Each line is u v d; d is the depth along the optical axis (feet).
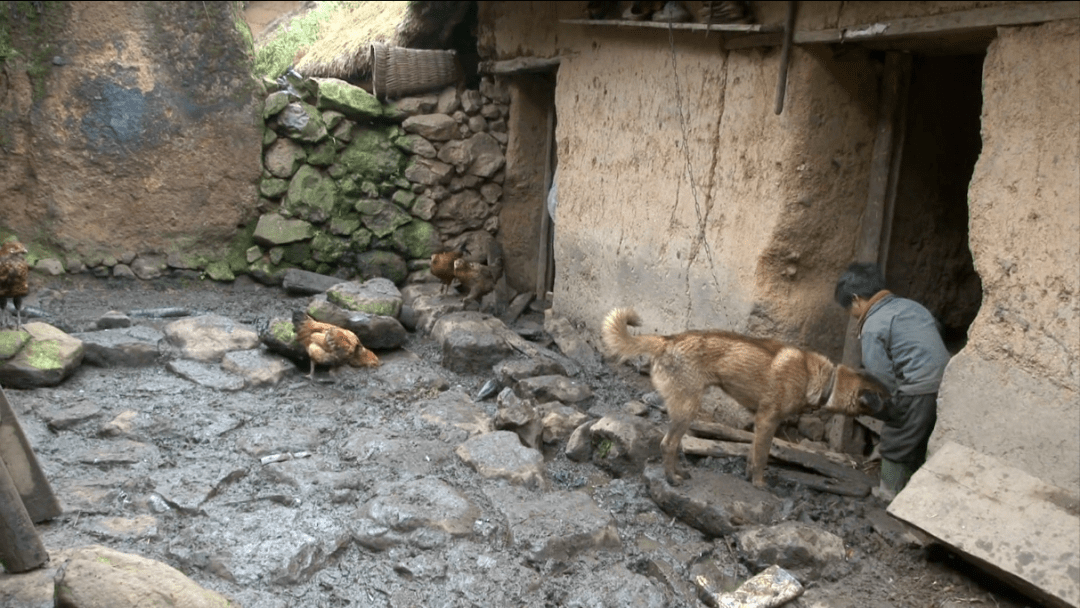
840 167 11.89
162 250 18.58
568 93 16.78
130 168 18.10
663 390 10.10
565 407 12.71
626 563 8.98
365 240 19.34
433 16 19.26
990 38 9.71
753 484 10.44
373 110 19.11
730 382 10.10
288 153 19.03
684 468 10.83
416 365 14.40
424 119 19.31
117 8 17.71
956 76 12.16
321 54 22.99
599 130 15.89
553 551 8.98
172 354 14.15
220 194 18.84
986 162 9.09
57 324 15.15
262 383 13.33
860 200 12.15
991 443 8.96
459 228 19.97
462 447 11.18
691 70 13.44
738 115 12.53
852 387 9.77
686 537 9.70
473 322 15.72
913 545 9.28
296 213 19.03
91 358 13.67
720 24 12.16
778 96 11.47
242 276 19.15
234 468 10.46
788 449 11.32
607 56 15.56
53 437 11.15
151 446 11.05
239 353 14.07
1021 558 7.82
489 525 9.36
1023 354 8.69
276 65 24.38
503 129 19.93
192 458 10.82
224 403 12.60
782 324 12.08
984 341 9.09
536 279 20.17
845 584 8.77
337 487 10.12
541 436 11.80
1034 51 8.55
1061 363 8.33
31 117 17.31
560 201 17.17
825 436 12.48
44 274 17.53
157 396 12.70
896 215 12.35
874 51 11.63
